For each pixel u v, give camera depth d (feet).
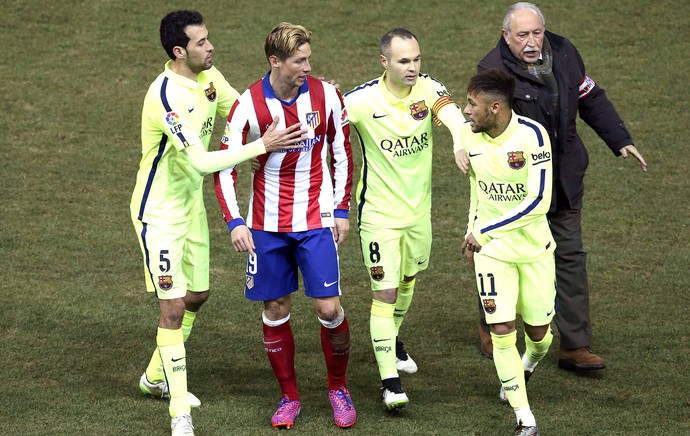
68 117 129.80
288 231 65.57
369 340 82.94
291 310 87.86
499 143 64.28
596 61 145.07
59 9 157.89
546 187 63.46
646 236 103.71
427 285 93.91
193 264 70.03
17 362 75.61
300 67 62.69
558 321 77.00
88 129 127.24
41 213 106.93
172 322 65.51
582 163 76.48
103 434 63.41
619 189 114.52
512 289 65.41
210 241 102.73
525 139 63.72
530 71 73.56
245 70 140.87
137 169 118.62
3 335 80.43
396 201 71.46
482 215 67.41
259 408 69.21
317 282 65.51
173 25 64.85
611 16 157.69
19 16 155.12
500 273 65.00
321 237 65.92
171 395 64.49
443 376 76.07
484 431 65.36
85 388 71.67
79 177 115.96
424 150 71.61
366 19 157.48
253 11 159.22
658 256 99.14
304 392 72.59
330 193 67.00
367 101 70.33
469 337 83.66
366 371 77.20
